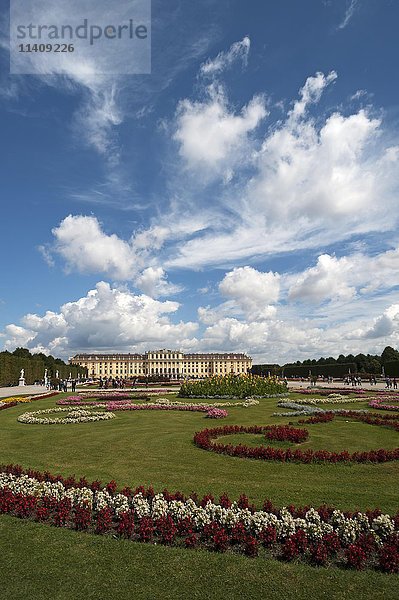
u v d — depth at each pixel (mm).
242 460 17016
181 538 9781
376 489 13336
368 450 18766
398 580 8008
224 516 10031
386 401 40562
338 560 8766
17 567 8547
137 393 57062
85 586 7883
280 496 12555
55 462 17000
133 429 24953
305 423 25688
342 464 16219
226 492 12945
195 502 11320
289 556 8734
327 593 7609
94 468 16000
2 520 10984
